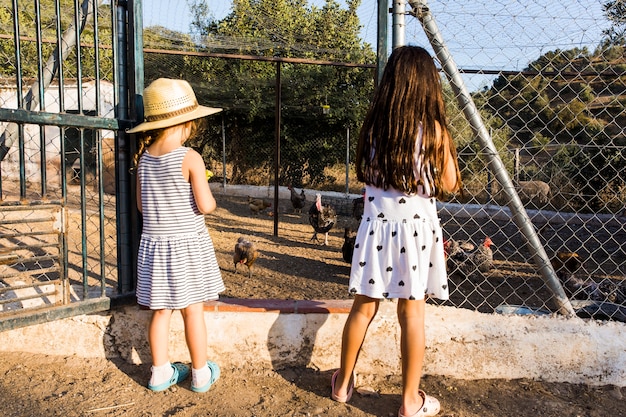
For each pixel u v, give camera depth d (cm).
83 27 312
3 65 823
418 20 293
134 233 300
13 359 296
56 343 304
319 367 302
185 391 273
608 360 295
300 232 956
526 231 310
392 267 244
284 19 1027
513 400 275
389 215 244
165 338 271
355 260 251
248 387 280
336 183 1589
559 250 837
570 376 297
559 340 296
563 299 312
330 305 303
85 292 285
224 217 1098
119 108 293
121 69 293
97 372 288
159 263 257
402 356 252
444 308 305
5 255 257
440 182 241
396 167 235
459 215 1152
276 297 507
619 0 306
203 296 264
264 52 1147
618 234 985
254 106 1448
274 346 300
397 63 240
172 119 256
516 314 307
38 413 244
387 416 256
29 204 262
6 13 725
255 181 1647
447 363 298
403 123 234
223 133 1497
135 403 259
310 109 1489
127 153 293
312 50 929
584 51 336
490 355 297
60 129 270
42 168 267
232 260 671
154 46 836
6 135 288
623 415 264
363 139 251
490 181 768
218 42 845
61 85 268
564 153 1070
